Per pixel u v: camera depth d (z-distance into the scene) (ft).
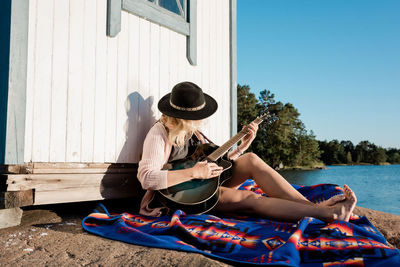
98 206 9.37
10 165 8.50
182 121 9.21
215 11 15.69
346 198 8.08
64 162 9.58
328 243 6.48
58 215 10.05
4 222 8.32
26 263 5.87
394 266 5.39
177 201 8.64
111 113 10.82
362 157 498.28
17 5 8.50
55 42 9.42
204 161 8.67
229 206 8.92
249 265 5.81
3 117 8.49
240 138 10.16
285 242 6.64
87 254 6.33
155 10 12.32
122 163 11.18
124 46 11.30
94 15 10.43
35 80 8.96
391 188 104.17
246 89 237.66
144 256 6.10
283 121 232.53
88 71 10.22
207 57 15.03
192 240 6.79
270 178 8.95
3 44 8.58
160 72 12.62
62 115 9.55
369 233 7.13
